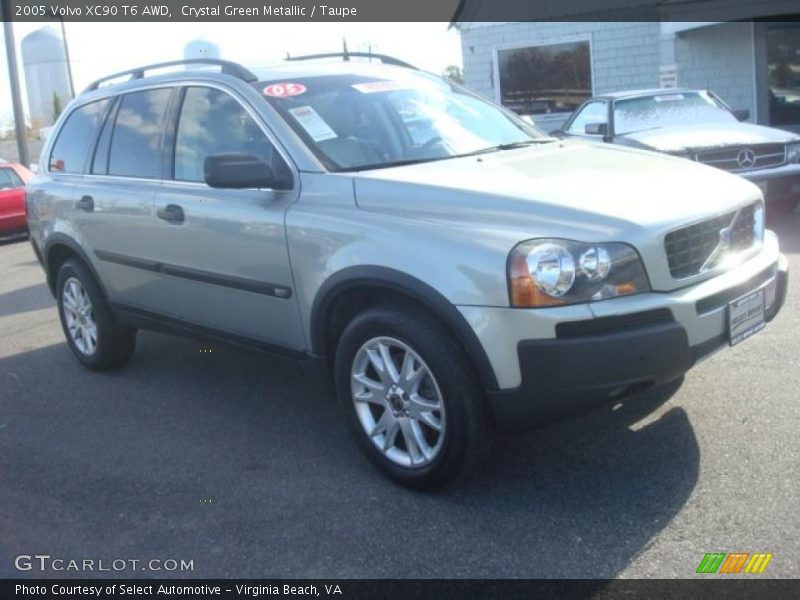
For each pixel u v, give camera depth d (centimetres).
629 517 373
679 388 500
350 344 418
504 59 1881
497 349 361
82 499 434
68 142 638
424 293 376
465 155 472
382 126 481
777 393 484
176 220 506
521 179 408
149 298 555
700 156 927
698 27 1625
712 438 437
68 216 609
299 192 444
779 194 948
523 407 364
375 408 430
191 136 516
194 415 539
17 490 450
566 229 363
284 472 446
